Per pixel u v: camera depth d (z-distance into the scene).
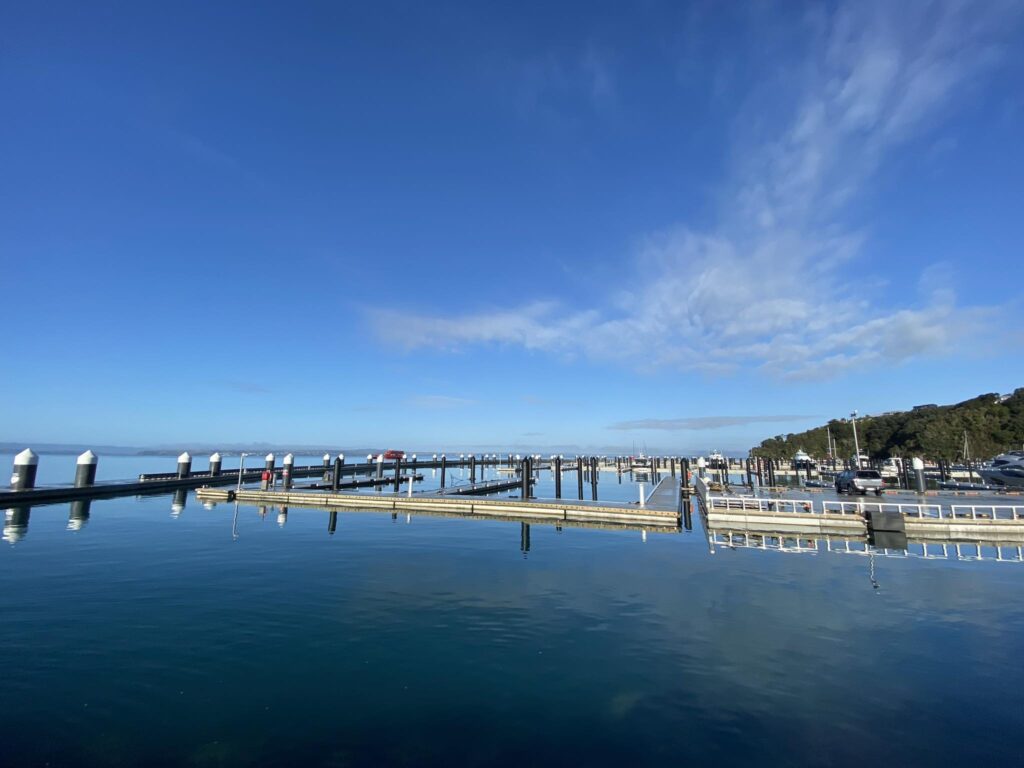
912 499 36.03
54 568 16.94
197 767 6.50
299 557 19.19
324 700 8.34
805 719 7.91
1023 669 9.77
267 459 51.56
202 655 10.03
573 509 29.97
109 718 7.66
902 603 13.89
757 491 43.09
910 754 7.02
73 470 73.69
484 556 19.64
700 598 14.22
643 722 7.79
